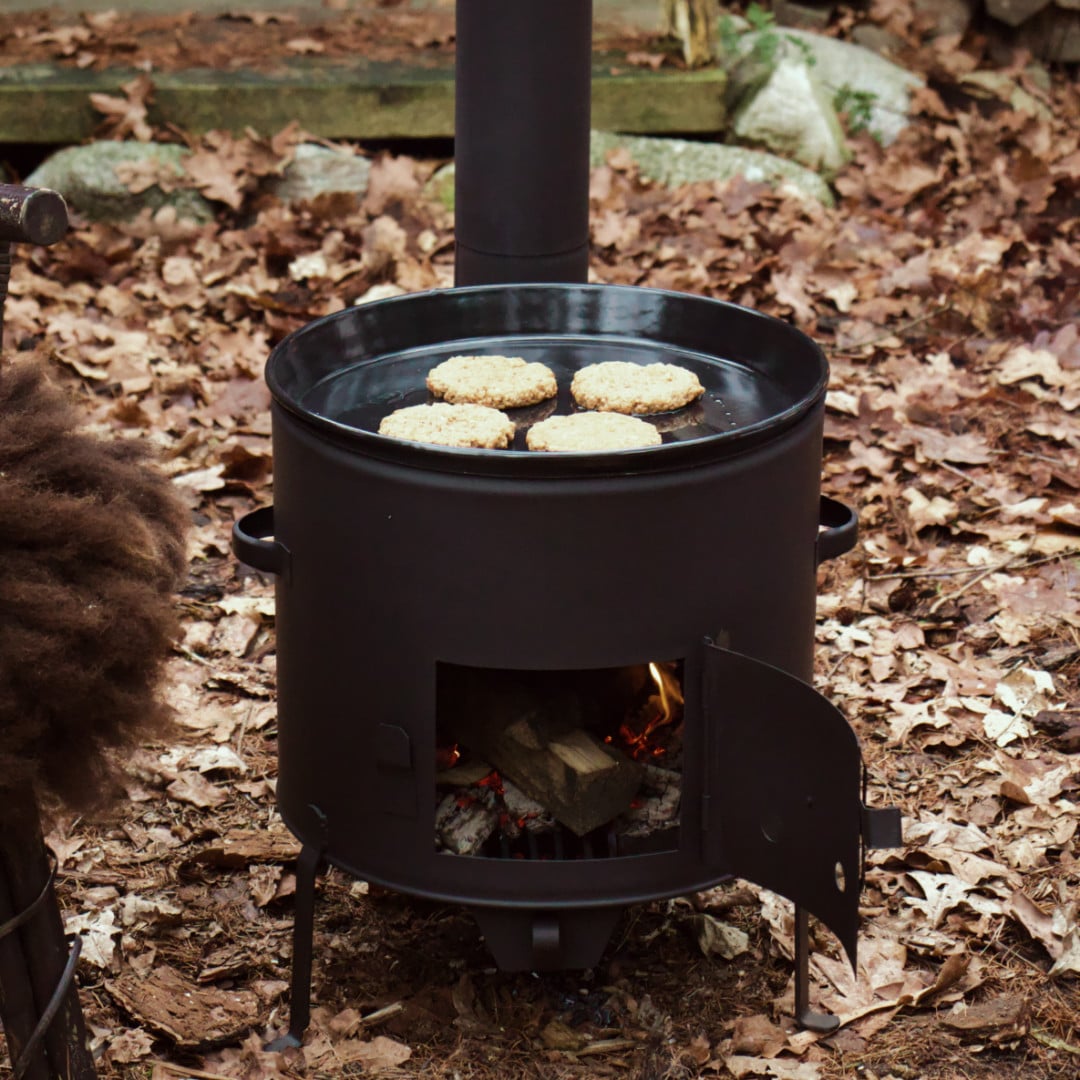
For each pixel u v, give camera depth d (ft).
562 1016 7.64
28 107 18.22
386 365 8.08
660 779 7.38
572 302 8.47
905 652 10.64
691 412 7.50
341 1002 7.72
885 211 18.80
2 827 5.54
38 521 5.24
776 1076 7.23
